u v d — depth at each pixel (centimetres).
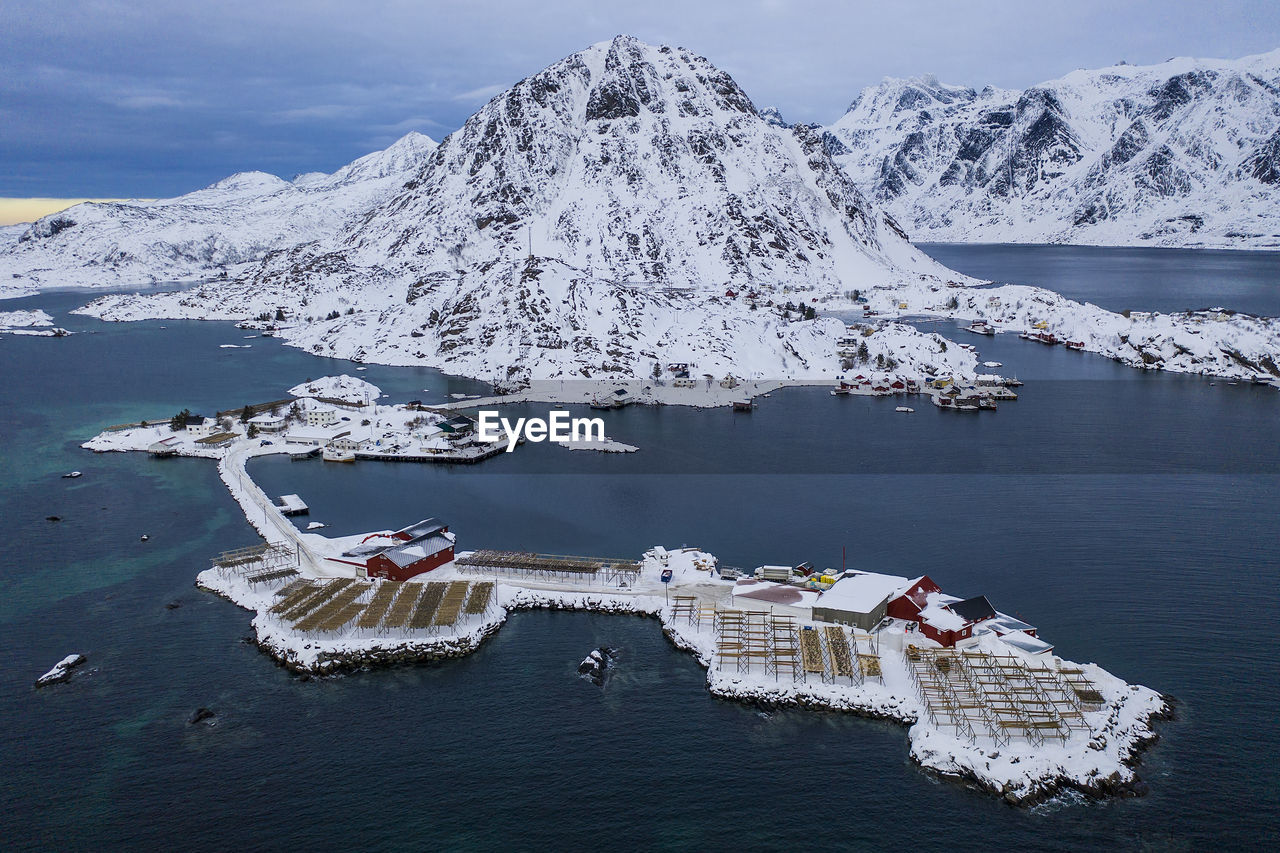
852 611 8569
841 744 7100
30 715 7506
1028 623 8744
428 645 8500
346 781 6675
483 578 10006
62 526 12006
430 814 6316
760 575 9831
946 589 9562
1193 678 7788
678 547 10981
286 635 8662
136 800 6456
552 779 6700
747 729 7325
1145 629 8631
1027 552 10612
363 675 8188
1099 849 5934
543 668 8281
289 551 10756
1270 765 6669
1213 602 9181
